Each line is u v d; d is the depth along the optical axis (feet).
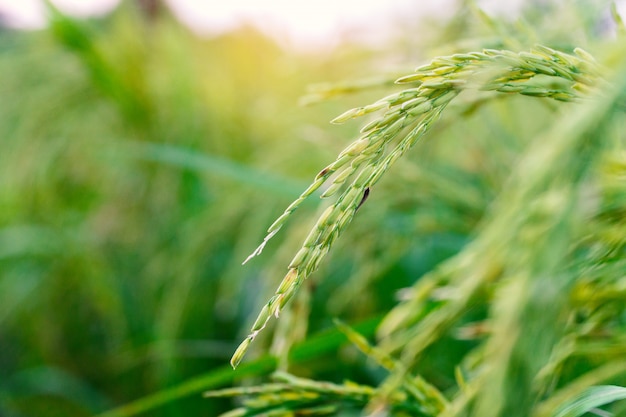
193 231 4.18
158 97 5.50
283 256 2.67
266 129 5.63
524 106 3.02
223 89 5.81
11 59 5.89
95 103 5.64
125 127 5.58
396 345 1.71
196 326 4.24
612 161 1.32
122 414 2.17
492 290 1.38
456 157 3.50
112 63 5.42
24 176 5.46
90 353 5.36
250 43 6.11
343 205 1.17
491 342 1.03
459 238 3.18
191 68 5.79
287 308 1.95
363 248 2.76
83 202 5.86
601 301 1.51
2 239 5.48
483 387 1.01
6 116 5.55
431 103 1.22
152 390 4.63
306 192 1.18
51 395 5.15
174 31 6.40
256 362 2.00
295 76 5.54
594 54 1.47
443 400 1.60
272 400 1.63
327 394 1.62
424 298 1.69
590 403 1.40
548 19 2.06
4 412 5.07
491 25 1.65
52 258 5.44
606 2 1.80
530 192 1.01
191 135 5.39
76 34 5.14
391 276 3.56
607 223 1.36
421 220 2.64
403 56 3.29
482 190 2.69
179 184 5.13
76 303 5.49
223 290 4.00
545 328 0.98
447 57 1.26
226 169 3.36
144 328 4.90
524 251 1.02
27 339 5.68
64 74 5.66
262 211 3.61
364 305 3.14
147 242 5.20
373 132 1.20
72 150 5.49
